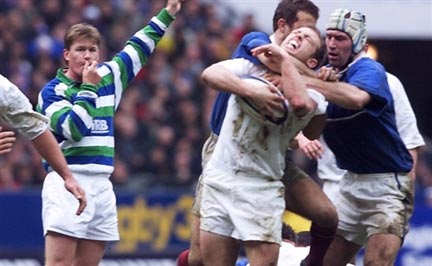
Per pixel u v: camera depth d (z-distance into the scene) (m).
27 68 48.88
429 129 60.62
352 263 26.70
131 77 24.14
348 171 23.92
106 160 23.34
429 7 52.75
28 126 20.95
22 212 40.03
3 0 50.97
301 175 22.00
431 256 41.16
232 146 20.42
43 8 51.31
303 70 21.02
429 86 59.31
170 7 24.70
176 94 50.81
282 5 22.47
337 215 22.12
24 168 44.16
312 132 21.56
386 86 22.50
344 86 21.62
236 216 20.31
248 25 54.84
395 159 23.50
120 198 40.47
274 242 20.31
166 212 40.75
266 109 19.89
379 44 58.09
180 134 49.06
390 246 23.42
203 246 20.72
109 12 52.47
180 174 47.09
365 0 52.38
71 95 23.36
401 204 23.58
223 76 19.97
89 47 23.48
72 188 21.36
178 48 52.97
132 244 40.28
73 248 23.08
